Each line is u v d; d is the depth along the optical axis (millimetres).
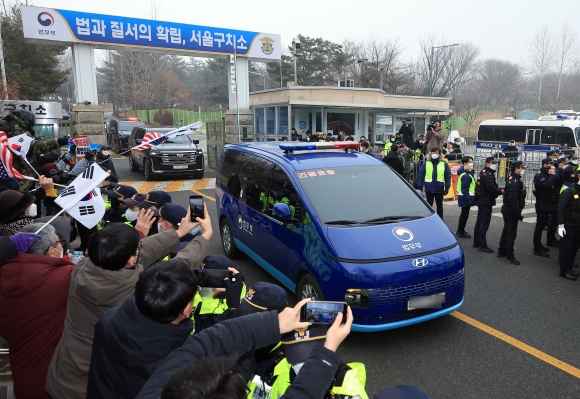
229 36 17516
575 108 58469
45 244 2688
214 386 1102
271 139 20078
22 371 2516
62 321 2531
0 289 2424
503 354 4207
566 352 4238
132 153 18141
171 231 2939
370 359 4137
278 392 1864
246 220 6188
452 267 4375
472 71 54250
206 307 2467
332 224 4574
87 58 15648
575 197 6031
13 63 28766
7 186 4684
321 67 47656
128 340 1745
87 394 1929
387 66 41188
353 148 6215
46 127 15078
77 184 3211
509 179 6863
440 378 3830
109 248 2229
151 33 16188
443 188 8781
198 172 15859
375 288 4070
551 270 6602
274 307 2111
